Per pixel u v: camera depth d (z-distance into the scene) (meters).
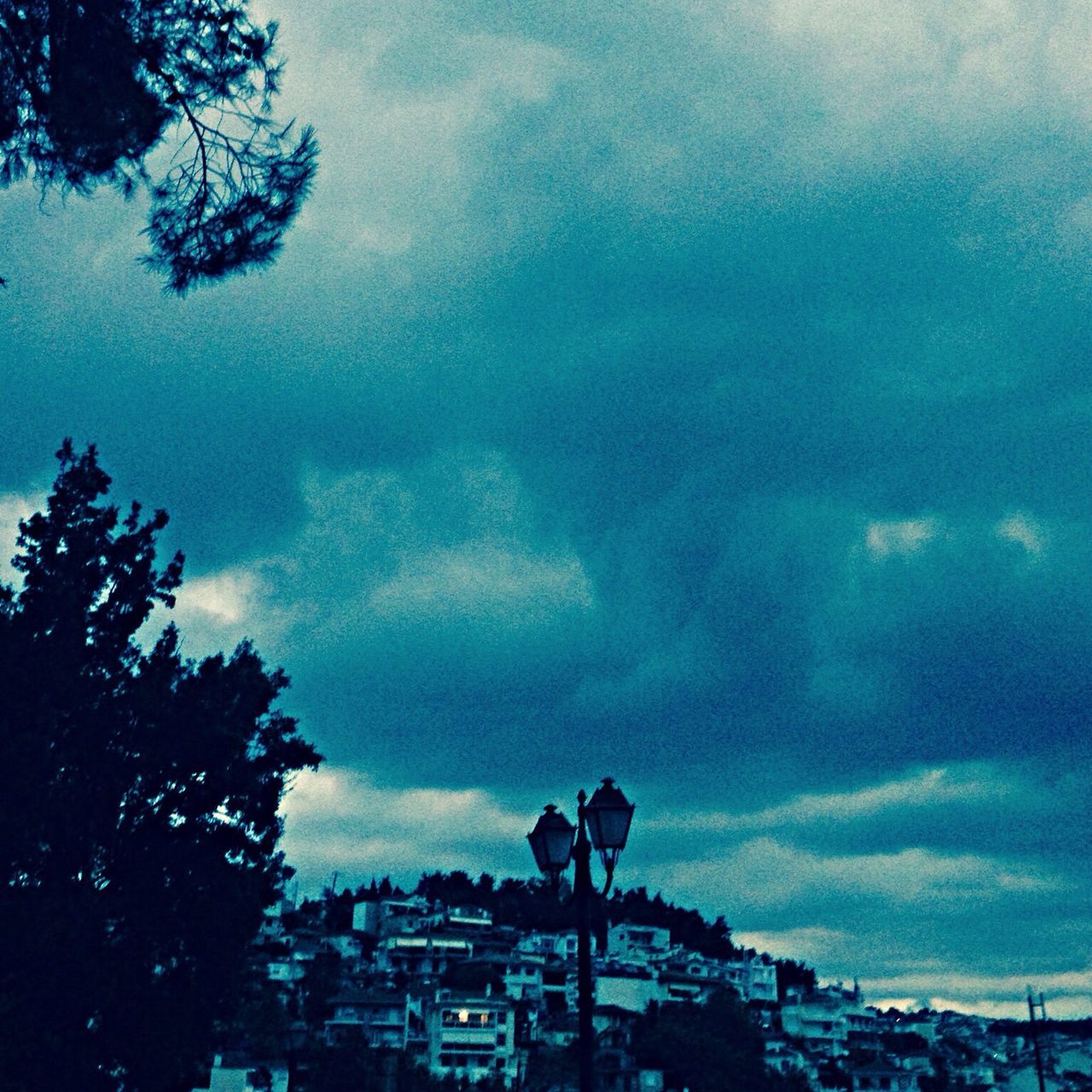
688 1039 102.31
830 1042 134.12
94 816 23.22
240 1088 71.25
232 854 25.33
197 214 9.99
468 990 106.31
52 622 24.58
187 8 9.63
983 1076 141.38
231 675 26.33
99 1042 22.38
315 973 111.25
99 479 26.36
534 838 13.44
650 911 177.00
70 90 9.20
